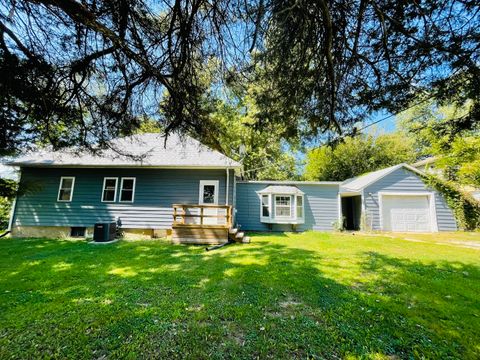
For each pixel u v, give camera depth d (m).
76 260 5.60
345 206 15.02
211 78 3.05
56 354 2.15
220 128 4.03
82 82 3.14
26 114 3.16
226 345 2.30
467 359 2.15
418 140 19.48
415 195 11.84
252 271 4.67
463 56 2.28
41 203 9.95
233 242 8.13
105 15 2.46
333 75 2.45
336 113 3.09
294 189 12.00
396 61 2.56
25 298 3.36
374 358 2.14
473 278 4.28
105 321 2.71
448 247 7.18
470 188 11.62
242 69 2.81
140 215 9.95
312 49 2.53
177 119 3.56
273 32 2.33
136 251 6.66
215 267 4.99
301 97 2.95
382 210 11.80
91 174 10.27
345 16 2.31
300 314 2.92
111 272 4.64
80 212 9.92
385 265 5.11
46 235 9.76
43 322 2.69
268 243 7.97
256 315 2.88
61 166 10.02
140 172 10.28
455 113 2.94
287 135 3.35
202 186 10.17
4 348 2.22
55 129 3.61
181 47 2.79
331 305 3.16
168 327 2.61
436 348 2.28
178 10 2.50
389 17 2.21
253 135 14.61
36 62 2.79
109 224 8.63
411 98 2.83
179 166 9.79
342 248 7.04
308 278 4.23
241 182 12.49
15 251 6.66
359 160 21.16
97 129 3.75
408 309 3.04
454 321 2.76
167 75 3.03
